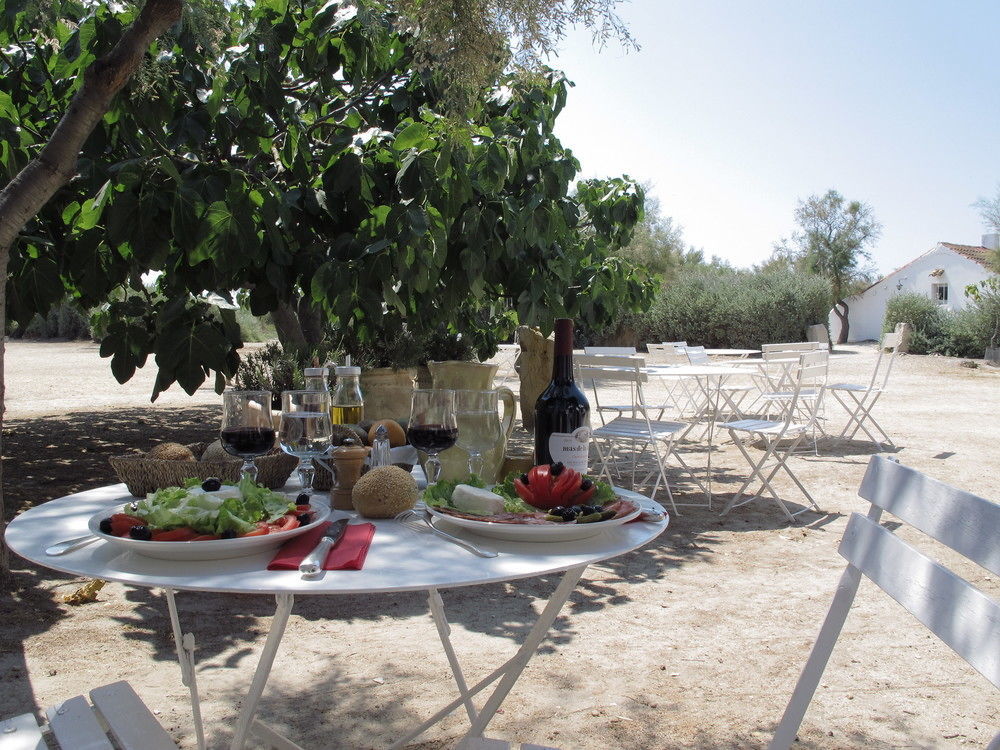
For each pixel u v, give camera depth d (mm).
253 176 5195
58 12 4539
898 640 3473
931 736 2646
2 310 3955
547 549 1594
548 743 2559
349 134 5613
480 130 4684
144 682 2965
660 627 3611
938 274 35656
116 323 5746
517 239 5609
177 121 4934
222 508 1492
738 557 4754
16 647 3260
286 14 5547
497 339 9641
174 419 11023
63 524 1765
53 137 3518
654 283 8062
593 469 7430
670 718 2744
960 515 1392
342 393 2209
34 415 11203
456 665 2344
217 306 5316
